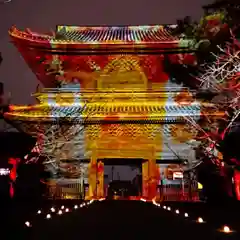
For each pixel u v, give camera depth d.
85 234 11.76
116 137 33.28
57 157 32.66
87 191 32.56
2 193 23.58
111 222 15.20
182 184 31.94
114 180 46.44
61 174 32.53
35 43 33.53
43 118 32.28
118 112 32.22
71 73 35.69
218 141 30.59
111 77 35.84
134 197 37.66
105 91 35.31
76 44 34.12
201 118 31.45
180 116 31.53
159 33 39.19
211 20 30.91
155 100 35.06
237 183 24.28
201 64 33.91
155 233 11.91
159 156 32.91
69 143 32.97
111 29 41.03
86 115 32.31
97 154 33.19
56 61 35.22
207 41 31.70
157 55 34.72
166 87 35.41
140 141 33.19
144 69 35.50
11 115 31.44
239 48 31.42
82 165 33.06
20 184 25.33
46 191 31.59
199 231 12.29
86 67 35.62
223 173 26.67
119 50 34.72
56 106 34.31
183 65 34.38
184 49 33.59
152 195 32.06
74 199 29.61
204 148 31.50
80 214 18.70
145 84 35.56
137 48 34.44
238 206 20.19
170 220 15.92
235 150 25.92
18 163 25.69
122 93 35.25
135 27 40.91
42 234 11.62
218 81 33.50
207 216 17.55
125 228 13.26
